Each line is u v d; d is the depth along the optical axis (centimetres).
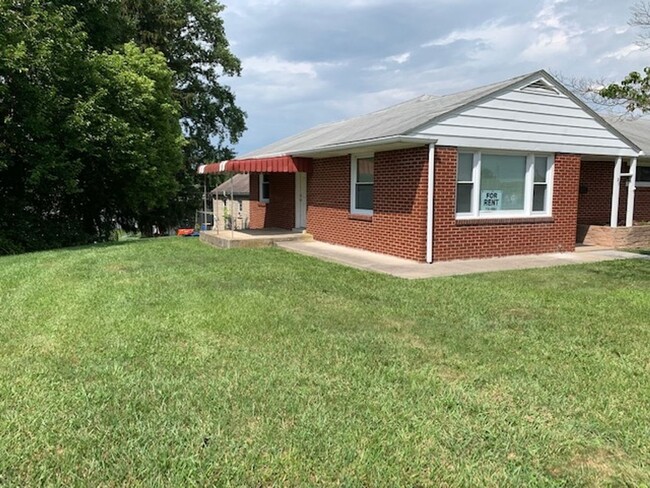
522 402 354
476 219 1058
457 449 292
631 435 309
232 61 3130
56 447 289
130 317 566
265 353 451
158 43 2769
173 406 342
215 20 3020
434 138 980
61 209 1983
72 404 343
